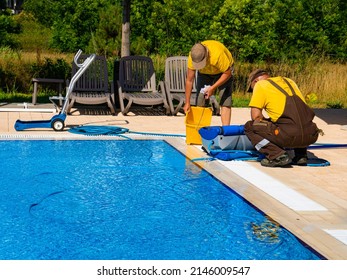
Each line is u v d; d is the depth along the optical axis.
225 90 8.05
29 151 7.57
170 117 10.77
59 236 4.60
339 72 16.62
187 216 5.12
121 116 10.65
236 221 4.99
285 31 23.20
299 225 4.74
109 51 19.64
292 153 7.45
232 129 7.23
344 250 4.19
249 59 21.67
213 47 7.71
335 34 24.55
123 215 5.14
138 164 7.04
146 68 11.71
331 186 6.05
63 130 8.81
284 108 6.64
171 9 23.53
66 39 29.02
